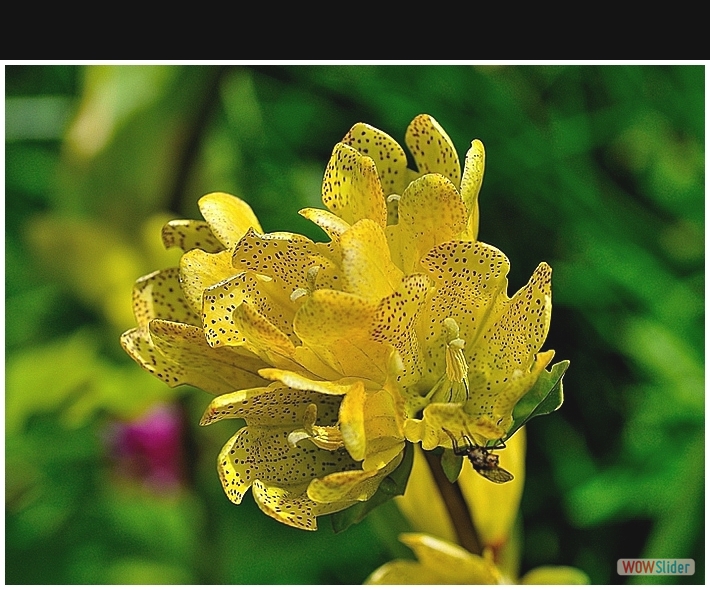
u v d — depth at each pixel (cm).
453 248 34
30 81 65
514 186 60
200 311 34
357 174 34
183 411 55
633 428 56
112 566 56
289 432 35
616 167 62
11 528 57
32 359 56
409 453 35
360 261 33
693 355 57
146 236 55
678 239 60
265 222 61
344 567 56
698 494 45
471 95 62
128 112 54
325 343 33
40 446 57
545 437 57
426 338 35
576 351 58
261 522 56
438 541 40
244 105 64
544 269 34
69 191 55
